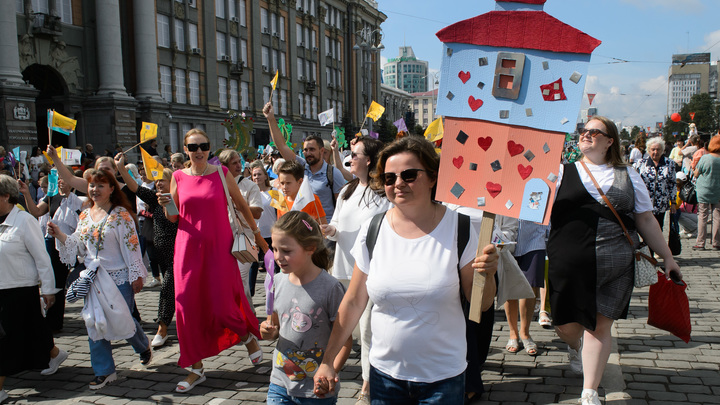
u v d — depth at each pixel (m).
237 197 4.97
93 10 28.03
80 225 5.10
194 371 4.72
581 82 2.49
